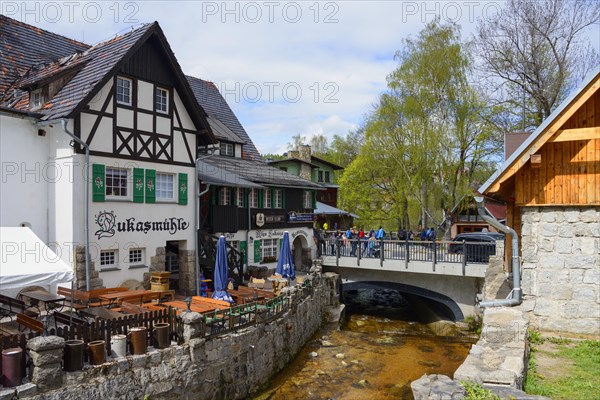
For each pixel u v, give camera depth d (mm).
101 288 14734
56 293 14219
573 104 8594
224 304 13469
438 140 28719
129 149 15836
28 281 9617
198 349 11219
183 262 18188
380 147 30750
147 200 16422
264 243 24156
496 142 29750
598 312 9094
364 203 40281
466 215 37219
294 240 27000
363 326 21734
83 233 14367
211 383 11578
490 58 28875
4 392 7883
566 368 7473
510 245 12992
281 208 25234
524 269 9625
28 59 18312
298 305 17219
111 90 15273
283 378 14312
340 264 24625
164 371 10438
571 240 9305
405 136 29984
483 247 21516
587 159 9188
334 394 13078
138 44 15453
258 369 13484
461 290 22266
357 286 24906
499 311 9328
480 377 6016
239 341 12602
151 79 16641
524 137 13844
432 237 28000
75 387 8812
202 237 19125
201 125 18297
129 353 10156
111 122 15273
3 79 17047
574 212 9297
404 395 13023
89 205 14539
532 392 6500
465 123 29266
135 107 16078
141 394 9930
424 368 15289
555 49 26875
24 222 14297
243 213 22422
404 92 30375
